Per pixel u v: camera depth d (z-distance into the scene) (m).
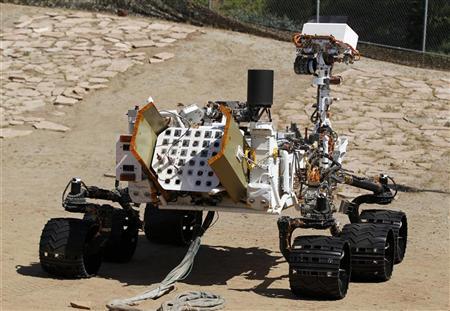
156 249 29.86
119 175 23.94
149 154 23.73
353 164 41.88
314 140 26.48
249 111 24.22
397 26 62.72
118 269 26.72
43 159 44.44
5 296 22.92
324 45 27.00
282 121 48.50
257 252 29.44
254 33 64.06
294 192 25.30
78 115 50.97
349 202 28.72
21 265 26.58
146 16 66.38
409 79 55.66
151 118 23.88
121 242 27.36
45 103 52.22
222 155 22.11
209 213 25.39
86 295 23.14
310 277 22.42
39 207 36.25
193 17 65.81
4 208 35.97
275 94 53.00
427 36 62.41
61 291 23.52
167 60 57.88
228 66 57.28
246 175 23.30
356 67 57.59
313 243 22.75
